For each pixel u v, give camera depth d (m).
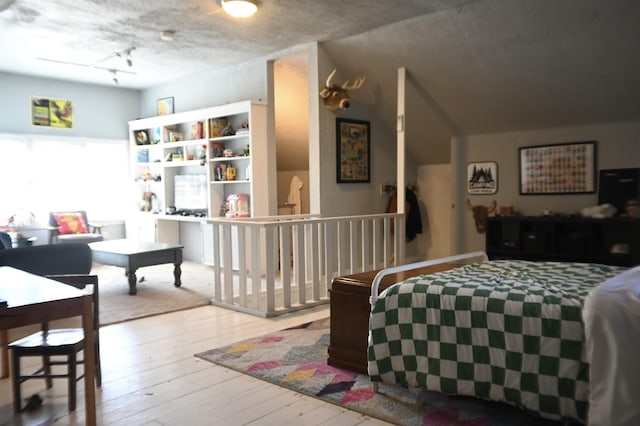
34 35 5.18
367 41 5.23
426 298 2.29
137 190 7.89
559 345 1.97
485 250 5.90
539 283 2.29
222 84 6.75
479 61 4.91
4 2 4.23
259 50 5.84
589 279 2.37
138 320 4.07
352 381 2.72
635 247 4.69
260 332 3.71
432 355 2.27
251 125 5.98
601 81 4.61
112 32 5.09
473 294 2.19
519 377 2.05
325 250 4.59
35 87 7.11
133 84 7.76
